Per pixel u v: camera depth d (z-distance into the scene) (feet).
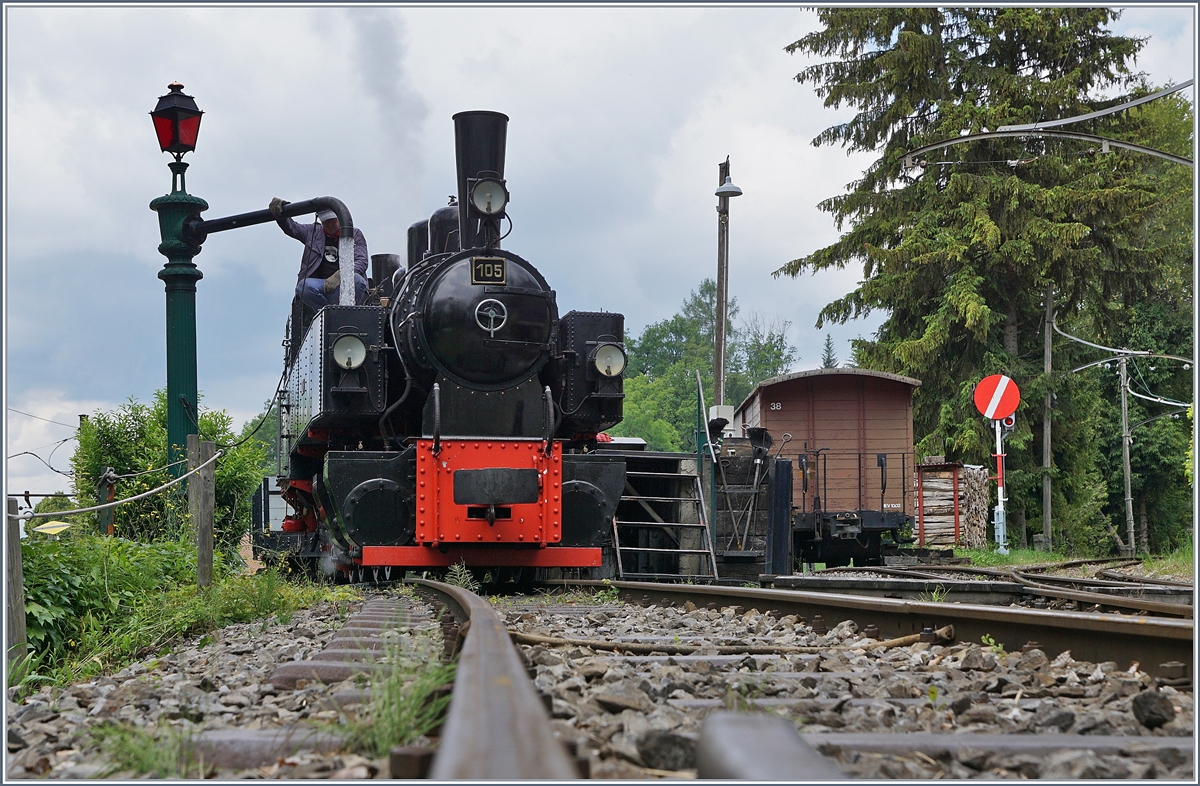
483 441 37.63
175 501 50.11
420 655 14.92
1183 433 135.85
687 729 10.75
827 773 6.18
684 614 26.37
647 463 48.21
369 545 37.19
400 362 40.96
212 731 10.89
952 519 82.28
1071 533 105.60
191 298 53.42
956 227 100.48
